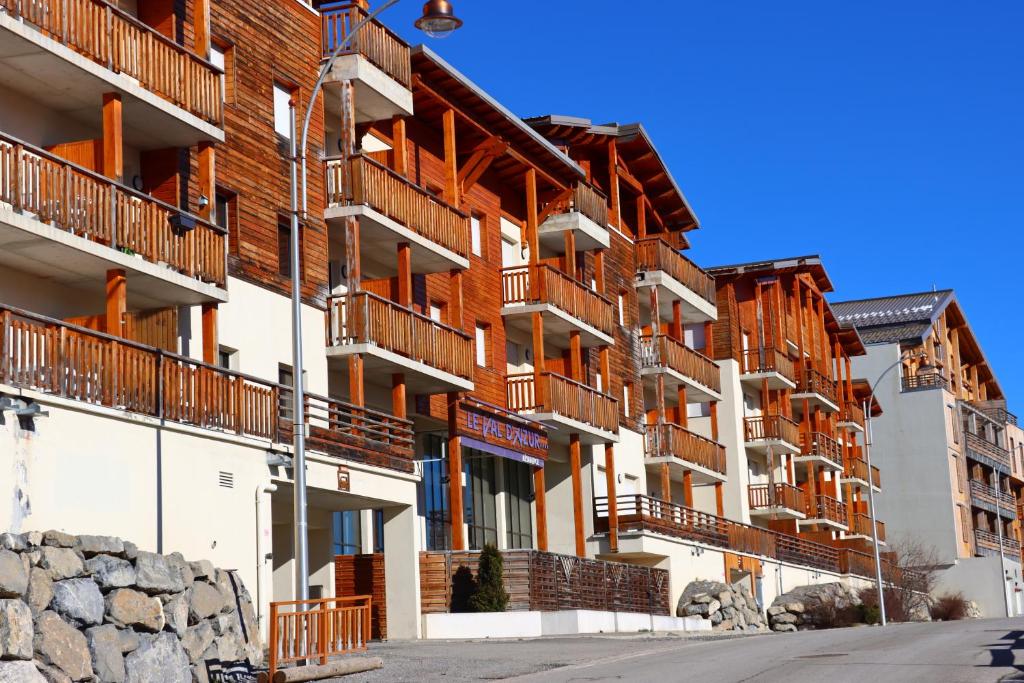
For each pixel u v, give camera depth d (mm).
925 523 82812
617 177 48844
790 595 56406
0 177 20328
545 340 42656
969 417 89688
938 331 90812
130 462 21422
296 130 29766
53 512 19578
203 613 19781
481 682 19375
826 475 69250
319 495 27828
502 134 38625
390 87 31906
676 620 41938
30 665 15531
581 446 43281
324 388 29672
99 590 17297
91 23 22438
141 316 23766
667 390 51906
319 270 29922
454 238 34062
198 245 24438
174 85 24281
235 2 27984
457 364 33375
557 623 33906
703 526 49000
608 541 42656
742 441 58281
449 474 34906
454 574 32188
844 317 90250
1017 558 97938
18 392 19016
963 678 17797
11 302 22547
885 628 35375
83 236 21797
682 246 56688
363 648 21828
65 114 24156
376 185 30844
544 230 42344
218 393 23953
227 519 23844
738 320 60062
